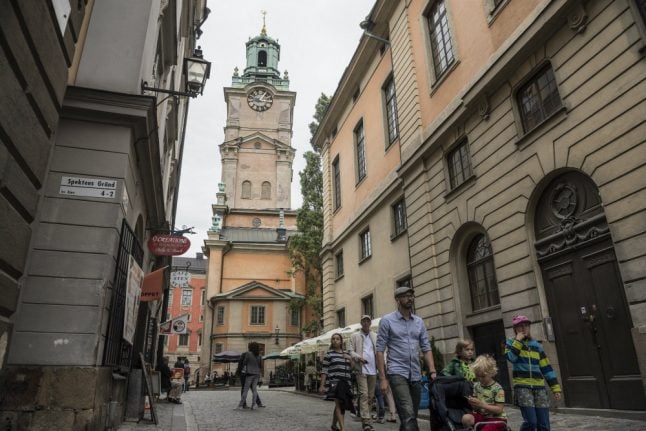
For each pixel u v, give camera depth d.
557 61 8.92
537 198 9.36
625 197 7.23
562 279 8.56
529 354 5.12
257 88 55.72
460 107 11.87
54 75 4.96
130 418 8.80
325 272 23.56
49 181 6.73
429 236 13.21
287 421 9.10
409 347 5.29
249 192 52.09
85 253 6.54
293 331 44.19
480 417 4.34
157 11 8.91
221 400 15.92
